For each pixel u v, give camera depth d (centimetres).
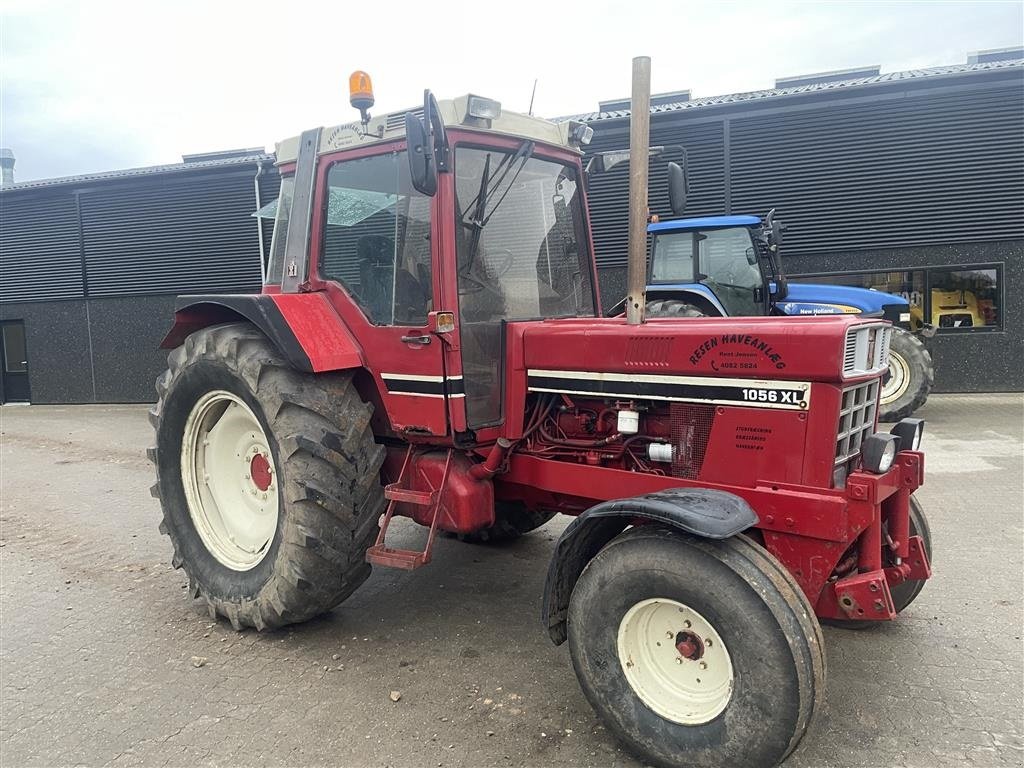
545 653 329
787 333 258
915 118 977
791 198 1037
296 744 266
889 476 274
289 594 325
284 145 384
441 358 313
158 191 1202
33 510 584
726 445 276
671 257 823
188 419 382
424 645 339
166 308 1230
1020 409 877
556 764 252
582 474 312
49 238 1278
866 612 255
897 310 820
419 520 340
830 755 252
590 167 392
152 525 539
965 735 261
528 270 352
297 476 318
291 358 324
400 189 327
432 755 258
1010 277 974
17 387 1361
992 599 369
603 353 302
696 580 235
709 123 1053
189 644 346
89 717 287
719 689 240
